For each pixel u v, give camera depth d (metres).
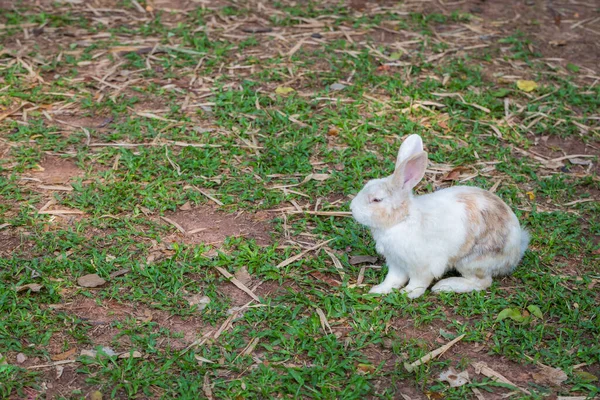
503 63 10.28
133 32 10.61
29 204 7.30
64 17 10.84
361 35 10.77
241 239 6.95
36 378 5.46
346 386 5.46
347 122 8.80
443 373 5.62
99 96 9.20
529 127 8.98
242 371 5.59
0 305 5.97
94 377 5.47
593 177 8.10
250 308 6.17
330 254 6.80
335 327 6.04
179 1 11.52
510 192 7.72
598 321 6.09
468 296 6.35
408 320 6.13
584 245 7.10
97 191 7.54
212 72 9.77
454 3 11.84
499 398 5.45
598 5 11.96
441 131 8.79
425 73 9.93
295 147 8.30
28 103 8.97
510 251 6.43
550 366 5.73
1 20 10.78
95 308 6.12
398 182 6.04
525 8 11.79
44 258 6.57
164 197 7.43
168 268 6.52
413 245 6.14
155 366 5.61
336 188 7.73
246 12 11.23
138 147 8.28
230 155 8.18
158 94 9.27
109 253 6.73
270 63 9.98
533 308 6.18
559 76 10.05
